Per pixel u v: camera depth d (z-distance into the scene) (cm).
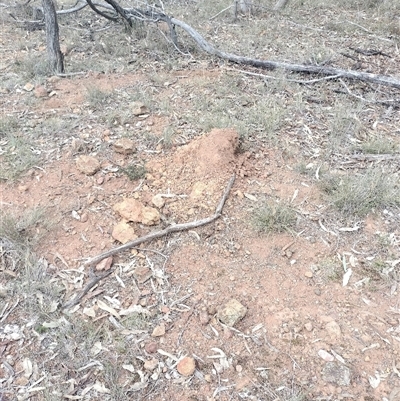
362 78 422
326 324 222
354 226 275
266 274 246
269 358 211
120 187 296
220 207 279
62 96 391
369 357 211
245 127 347
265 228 266
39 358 212
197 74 437
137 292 238
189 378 204
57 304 231
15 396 198
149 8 521
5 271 245
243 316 224
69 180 299
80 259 253
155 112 370
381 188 293
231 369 207
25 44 486
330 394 198
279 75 428
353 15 612
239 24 565
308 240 265
